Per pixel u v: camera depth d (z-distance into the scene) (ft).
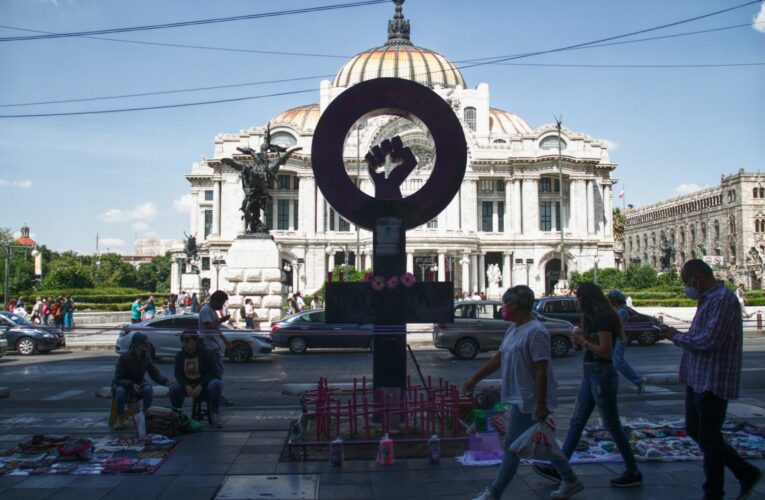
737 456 27.86
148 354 45.60
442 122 42.39
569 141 331.36
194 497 29.81
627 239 616.39
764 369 74.74
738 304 28.09
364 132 309.83
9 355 107.76
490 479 32.22
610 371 31.27
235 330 91.15
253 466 34.81
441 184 42.32
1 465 34.83
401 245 42.01
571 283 249.55
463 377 73.00
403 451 36.58
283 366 86.12
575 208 328.90
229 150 320.91
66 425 46.01
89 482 32.09
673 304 186.19
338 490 30.68
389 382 40.88
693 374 28.45
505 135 352.08
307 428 41.01
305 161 322.96
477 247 310.04
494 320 92.79
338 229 335.26
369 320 40.88
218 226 325.42
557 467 28.17
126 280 476.54
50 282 257.34
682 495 29.63
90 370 82.79
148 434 41.52
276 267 115.75
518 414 28.12
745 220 423.23
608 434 40.19
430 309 41.04
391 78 42.22
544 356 27.68
